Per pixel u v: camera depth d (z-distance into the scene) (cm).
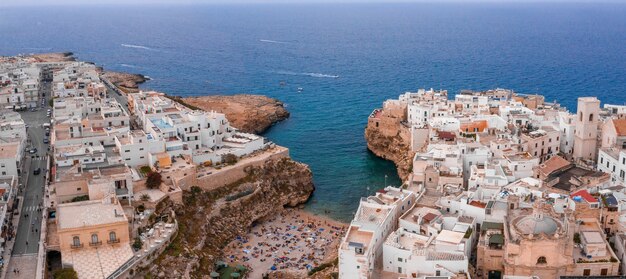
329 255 16212
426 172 17062
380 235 13575
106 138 19625
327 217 19175
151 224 15362
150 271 13600
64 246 13400
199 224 16888
